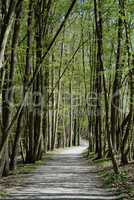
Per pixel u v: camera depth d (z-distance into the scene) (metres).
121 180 17.36
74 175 21.83
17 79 28.31
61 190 15.69
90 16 34.88
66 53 47.16
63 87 60.56
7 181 18.48
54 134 55.47
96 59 35.59
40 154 34.41
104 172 22.03
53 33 36.59
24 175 21.44
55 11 33.06
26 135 32.09
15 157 23.69
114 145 29.33
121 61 24.55
